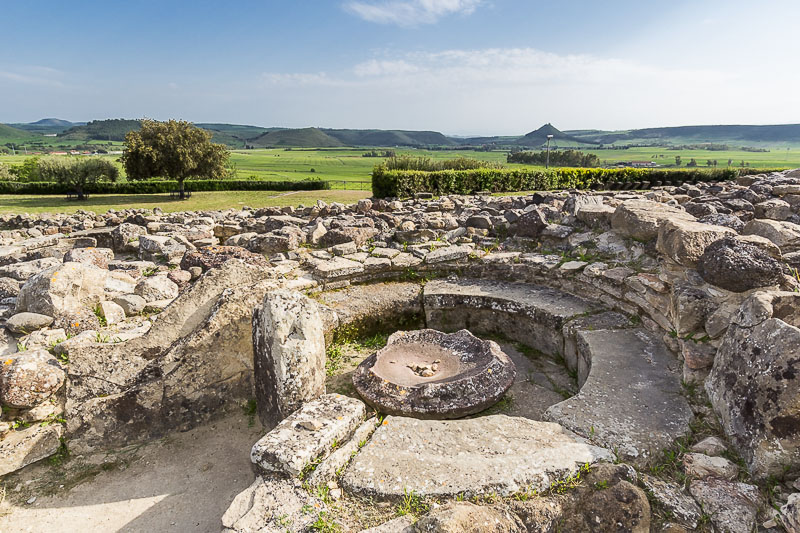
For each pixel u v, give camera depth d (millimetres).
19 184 28375
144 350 4020
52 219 12414
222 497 3377
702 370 3732
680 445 3143
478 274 6828
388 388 4152
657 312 4730
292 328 3736
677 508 2625
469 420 3389
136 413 3918
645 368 4090
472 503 2639
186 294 4266
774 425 2711
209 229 9930
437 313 6262
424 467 2904
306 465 2902
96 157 28031
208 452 3859
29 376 3555
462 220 8586
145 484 3512
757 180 10211
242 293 4223
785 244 4926
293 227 8742
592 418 3398
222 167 26156
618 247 6090
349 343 5789
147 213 13461
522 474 2805
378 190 19812
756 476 2785
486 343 4848
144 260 8383
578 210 7156
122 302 5340
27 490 3430
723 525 2520
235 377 4285
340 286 6609
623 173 20734
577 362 4934
